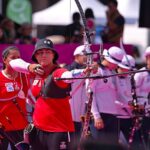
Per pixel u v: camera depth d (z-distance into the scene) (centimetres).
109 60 2230
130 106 2323
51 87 1853
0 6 3694
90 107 2088
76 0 1972
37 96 1894
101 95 2238
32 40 3388
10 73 2114
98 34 3909
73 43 2895
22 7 3734
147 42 4728
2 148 2120
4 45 2727
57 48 2778
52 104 1869
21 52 2752
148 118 2394
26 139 1928
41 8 3853
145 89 2425
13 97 2109
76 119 2316
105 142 1870
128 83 2330
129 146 2292
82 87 2302
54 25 3694
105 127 2236
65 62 2775
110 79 2225
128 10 4103
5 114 2106
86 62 2055
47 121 1873
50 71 1869
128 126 2348
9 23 3212
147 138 2398
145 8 3266
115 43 2989
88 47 1939
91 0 3988
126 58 2294
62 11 3866
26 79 2128
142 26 3281
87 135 2158
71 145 1906
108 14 3291
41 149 1909
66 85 1841
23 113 2130
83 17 1970
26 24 3381
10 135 2116
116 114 2258
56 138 1864
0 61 2695
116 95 2294
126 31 4859
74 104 2311
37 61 1897
